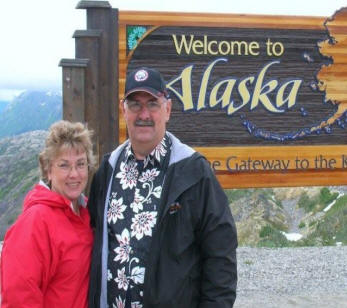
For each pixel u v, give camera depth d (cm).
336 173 601
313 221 1714
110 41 547
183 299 262
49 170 279
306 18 586
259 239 1538
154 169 277
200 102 570
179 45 562
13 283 248
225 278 264
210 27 567
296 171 593
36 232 256
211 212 264
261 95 582
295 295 617
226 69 572
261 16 576
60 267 265
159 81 280
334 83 595
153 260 261
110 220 277
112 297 272
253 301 595
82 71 526
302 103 591
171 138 285
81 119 528
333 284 660
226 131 577
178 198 264
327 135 598
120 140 548
